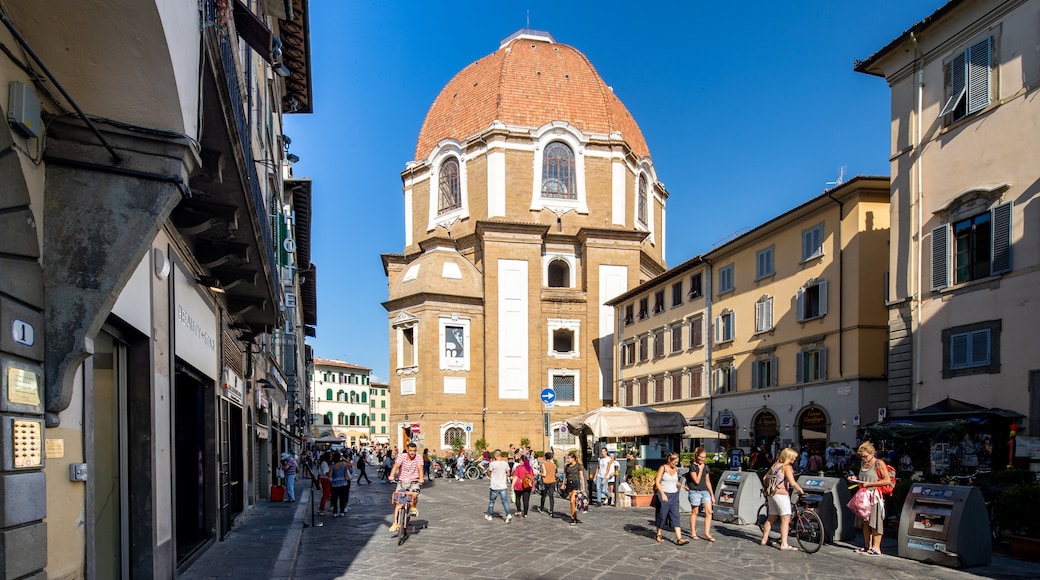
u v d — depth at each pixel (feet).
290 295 95.04
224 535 41.24
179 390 37.60
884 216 81.25
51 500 16.30
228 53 24.50
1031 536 35.17
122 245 17.04
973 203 57.26
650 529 47.16
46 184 16.72
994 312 54.85
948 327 59.11
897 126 66.03
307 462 117.60
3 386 13.64
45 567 15.12
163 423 27.12
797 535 38.17
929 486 35.58
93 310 16.51
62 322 16.19
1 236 14.12
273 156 73.87
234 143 24.38
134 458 24.76
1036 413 50.96
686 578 30.45
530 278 163.32
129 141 17.39
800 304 90.48
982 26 57.21
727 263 109.19
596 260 168.25
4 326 13.93
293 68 75.46
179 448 37.22
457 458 128.98
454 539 43.29
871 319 79.92
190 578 29.22
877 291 80.28
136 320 23.38
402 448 157.38
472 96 186.91
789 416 92.12
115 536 23.70
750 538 42.29
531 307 162.30
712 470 68.59
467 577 31.01
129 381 24.86
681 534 41.55
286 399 125.29
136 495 24.71
